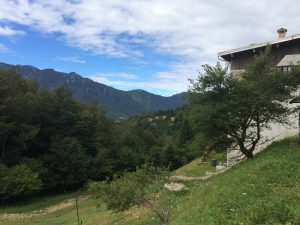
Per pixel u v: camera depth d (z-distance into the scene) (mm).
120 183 19391
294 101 26016
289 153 20844
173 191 24906
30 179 47156
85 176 59562
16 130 53719
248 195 14914
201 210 15391
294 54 32594
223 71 25641
